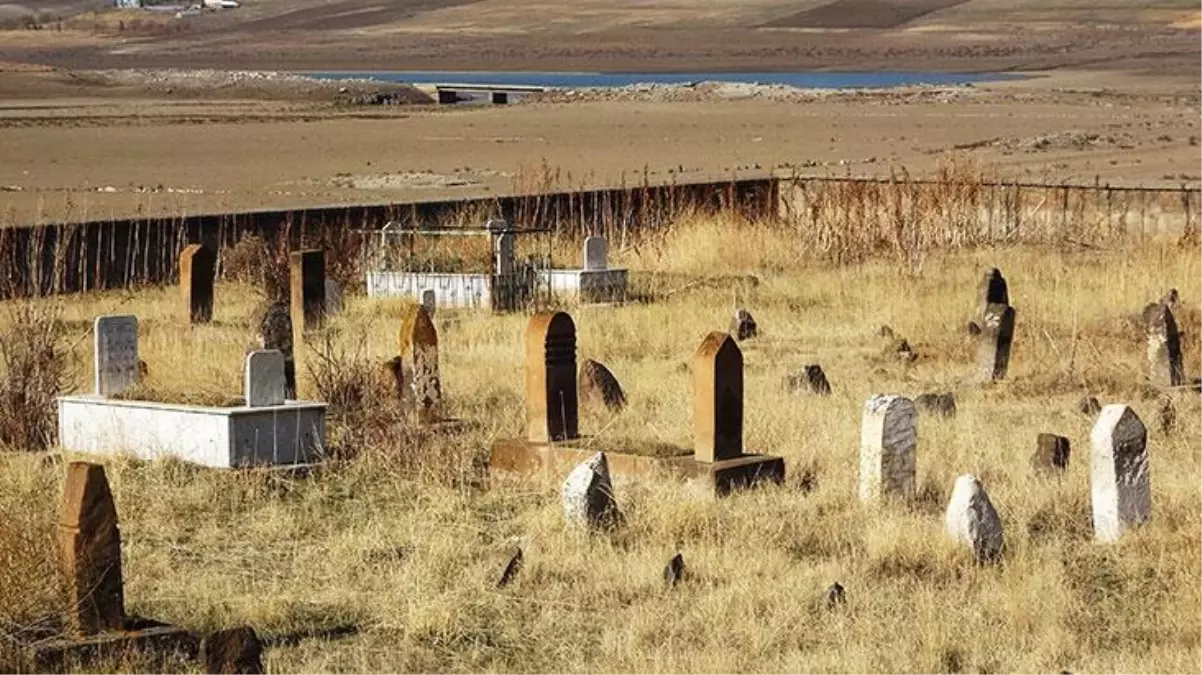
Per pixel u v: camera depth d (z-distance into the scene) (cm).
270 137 14600
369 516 3484
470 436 4072
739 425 3672
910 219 7481
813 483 3653
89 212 8962
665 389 4616
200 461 3762
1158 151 12106
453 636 2797
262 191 10325
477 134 14988
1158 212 7756
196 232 6975
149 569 3097
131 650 2566
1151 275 6419
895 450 3456
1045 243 7569
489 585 3023
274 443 3784
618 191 8150
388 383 4316
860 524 3331
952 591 2967
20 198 9725
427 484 3678
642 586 3005
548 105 19512
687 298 6481
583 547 3206
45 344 4475
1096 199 7844
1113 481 3241
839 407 4384
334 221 7300
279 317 4438
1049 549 3167
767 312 6147
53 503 3212
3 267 6306
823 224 7569
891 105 18638
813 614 2872
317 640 2778
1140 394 4669
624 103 19625
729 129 15300
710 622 2823
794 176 9056
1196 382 4844
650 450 3719
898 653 2680
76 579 2611
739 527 3312
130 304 6212
